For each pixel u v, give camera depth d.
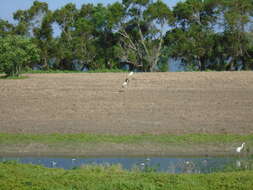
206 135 25.95
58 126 28.55
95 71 75.19
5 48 55.19
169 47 81.12
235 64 80.50
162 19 80.56
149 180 15.02
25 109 34.06
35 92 42.06
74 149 24.33
